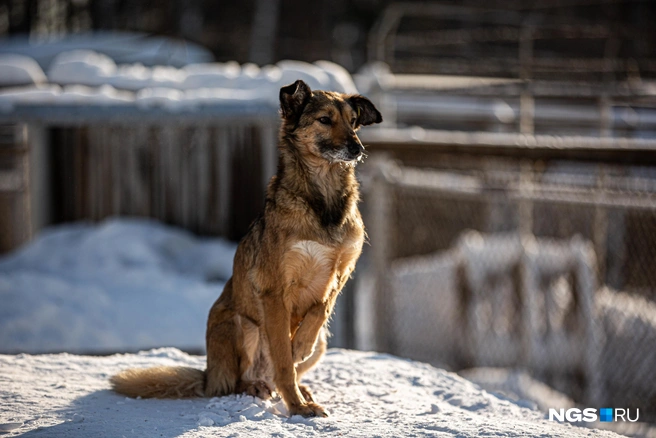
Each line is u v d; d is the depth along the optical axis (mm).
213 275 10578
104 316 9023
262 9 28781
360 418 4672
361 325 11664
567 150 8352
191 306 9484
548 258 10070
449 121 16234
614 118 14195
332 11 32312
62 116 10633
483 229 14094
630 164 7957
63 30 32031
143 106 10766
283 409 4930
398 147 9727
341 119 5293
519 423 4523
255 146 11266
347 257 5227
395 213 12328
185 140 11555
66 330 8672
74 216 12031
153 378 5121
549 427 4473
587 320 9492
